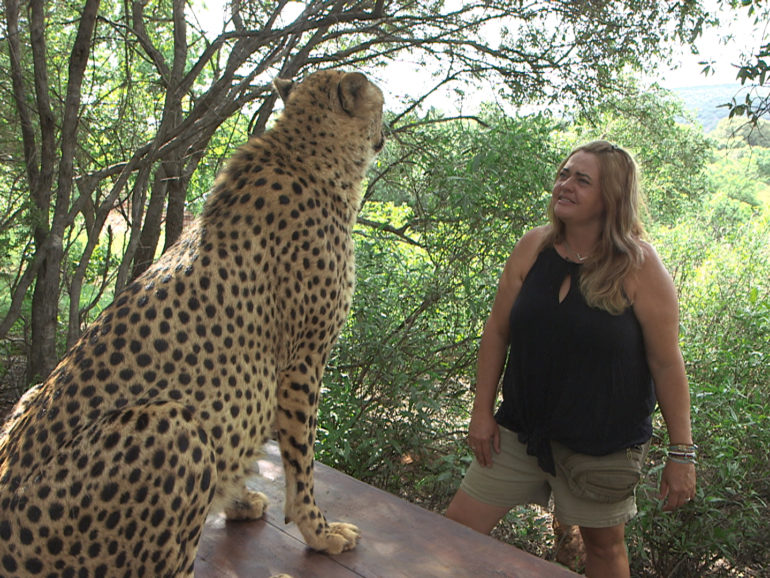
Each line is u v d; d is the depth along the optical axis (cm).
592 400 287
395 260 543
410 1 646
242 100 561
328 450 481
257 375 213
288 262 224
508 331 323
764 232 746
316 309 232
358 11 614
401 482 553
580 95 662
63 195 558
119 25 648
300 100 254
